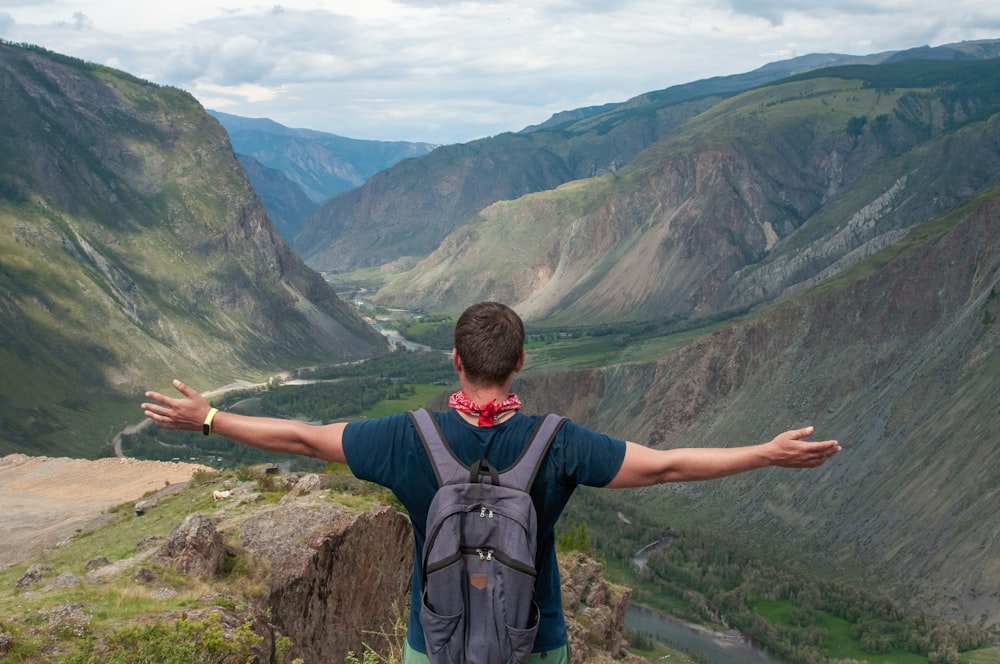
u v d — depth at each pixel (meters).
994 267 176.00
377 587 20.81
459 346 4.83
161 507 30.59
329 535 19.23
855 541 147.38
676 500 174.88
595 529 157.62
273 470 33.09
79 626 12.08
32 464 54.91
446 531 4.47
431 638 4.43
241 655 11.71
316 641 18.50
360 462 4.77
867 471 160.50
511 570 4.41
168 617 13.38
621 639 32.81
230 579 16.92
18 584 16.73
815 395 187.88
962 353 166.38
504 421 4.78
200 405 4.89
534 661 4.66
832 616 128.00
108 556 19.88
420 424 4.77
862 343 188.62
